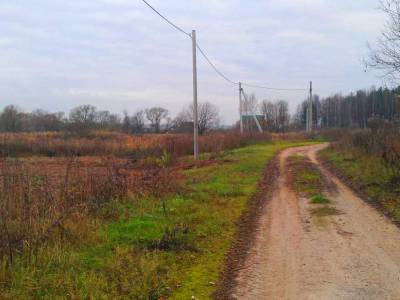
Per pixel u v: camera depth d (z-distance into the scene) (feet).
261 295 19.90
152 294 19.51
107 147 109.91
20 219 25.54
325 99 344.08
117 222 31.35
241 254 26.48
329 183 55.98
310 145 152.97
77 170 41.70
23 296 18.22
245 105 204.44
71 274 20.84
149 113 264.52
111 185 39.14
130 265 22.53
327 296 19.52
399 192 43.42
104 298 18.58
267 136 168.55
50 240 24.81
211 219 34.86
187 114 228.22
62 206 30.71
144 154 96.63
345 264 24.00
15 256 21.89
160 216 34.04
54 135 152.66
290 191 51.06
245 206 41.47
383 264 23.79
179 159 89.40
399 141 55.52
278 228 33.04
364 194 46.75
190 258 25.23
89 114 244.42
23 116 216.95
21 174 30.32
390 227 32.19
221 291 20.44
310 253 26.35
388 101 144.05
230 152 107.14
